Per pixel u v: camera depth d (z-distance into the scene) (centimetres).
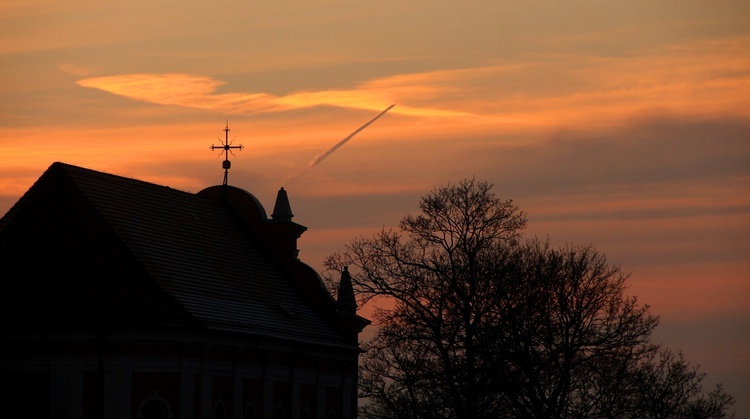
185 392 19450
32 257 19850
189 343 19525
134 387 18988
